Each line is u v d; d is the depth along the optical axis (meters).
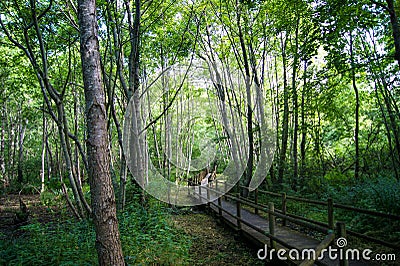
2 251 4.93
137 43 7.42
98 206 3.04
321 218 6.94
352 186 9.00
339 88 9.90
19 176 18.22
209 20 11.30
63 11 6.69
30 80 10.30
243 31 10.47
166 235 5.60
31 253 4.64
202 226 7.93
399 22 6.77
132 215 6.44
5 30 5.93
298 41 10.02
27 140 23.31
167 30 10.49
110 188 3.11
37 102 15.77
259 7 9.91
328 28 6.76
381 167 10.49
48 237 5.46
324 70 7.68
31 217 9.05
